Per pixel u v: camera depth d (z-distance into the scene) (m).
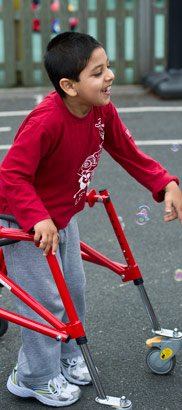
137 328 3.10
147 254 3.94
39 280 2.44
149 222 4.45
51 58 2.18
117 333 3.06
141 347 2.93
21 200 2.18
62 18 8.60
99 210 4.70
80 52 2.13
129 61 8.88
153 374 2.72
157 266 3.77
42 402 2.55
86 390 2.65
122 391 2.61
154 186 2.50
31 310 2.46
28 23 8.62
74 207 2.46
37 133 2.18
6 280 2.33
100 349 2.92
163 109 7.47
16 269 2.45
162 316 3.20
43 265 2.43
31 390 2.56
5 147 6.13
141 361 2.82
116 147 2.53
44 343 2.49
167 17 8.70
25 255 2.42
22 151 2.19
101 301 3.37
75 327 2.20
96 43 2.16
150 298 3.39
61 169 2.31
